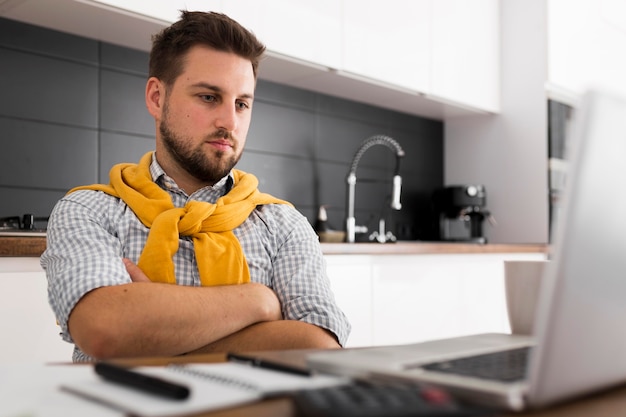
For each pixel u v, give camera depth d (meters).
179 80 1.34
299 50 2.62
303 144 3.13
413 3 3.16
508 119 3.66
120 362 0.73
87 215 1.27
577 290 0.47
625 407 0.52
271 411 0.49
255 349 1.08
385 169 3.57
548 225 3.47
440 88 3.30
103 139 2.41
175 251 1.27
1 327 1.62
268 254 1.40
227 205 1.37
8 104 2.16
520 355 0.66
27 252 1.65
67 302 1.05
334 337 1.25
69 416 0.48
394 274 2.59
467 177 3.83
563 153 3.60
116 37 2.38
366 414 0.44
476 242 3.48
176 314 1.02
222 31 1.33
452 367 0.59
